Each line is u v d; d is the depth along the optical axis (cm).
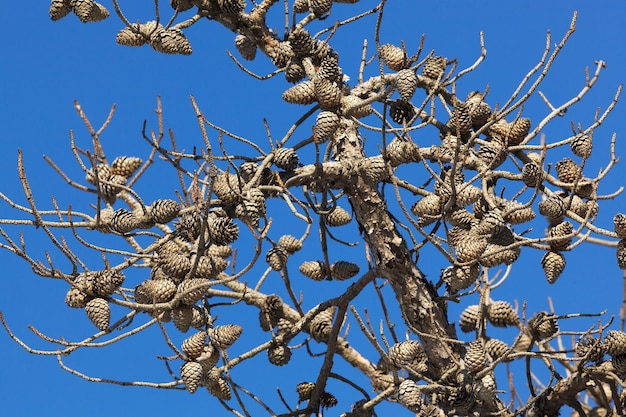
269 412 630
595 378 592
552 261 578
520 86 555
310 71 640
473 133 595
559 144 605
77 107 524
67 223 546
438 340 596
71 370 552
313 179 608
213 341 575
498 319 602
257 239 487
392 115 655
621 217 535
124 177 579
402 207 534
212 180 503
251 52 702
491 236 579
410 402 580
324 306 644
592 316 593
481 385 583
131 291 575
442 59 640
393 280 622
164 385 568
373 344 577
